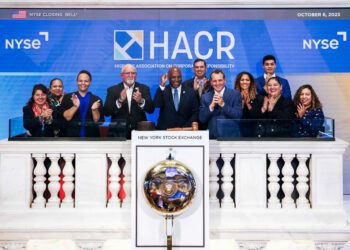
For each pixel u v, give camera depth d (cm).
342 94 691
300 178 450
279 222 448
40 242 432
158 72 692
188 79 687
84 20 692
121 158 471
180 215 401
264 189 451
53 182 454
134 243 405
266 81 688
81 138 456
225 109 640
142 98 677
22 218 449
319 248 445
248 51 691
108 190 465
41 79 693
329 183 446
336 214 446
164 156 403
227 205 454
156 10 689
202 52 691
